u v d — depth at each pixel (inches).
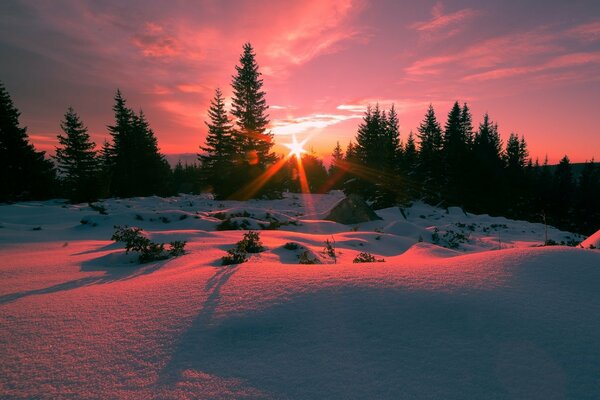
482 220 963.3
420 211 1172.5
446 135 1736.0
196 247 291.3
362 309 105.5
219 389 73.1
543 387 68.8
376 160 1632.6
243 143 1305.4
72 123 1427.2
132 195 1502.2
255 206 1045.8
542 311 97.7
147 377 78.4
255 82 1311.5
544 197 2043.6
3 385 75.7
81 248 310.2
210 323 104.0
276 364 82.2
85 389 74.1
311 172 2285.9
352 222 770.8
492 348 82.9
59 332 102.7
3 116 1154.0
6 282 172.2
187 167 3329.2
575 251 143.2
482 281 120.3
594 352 78.3
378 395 69.4
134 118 1583.4
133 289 145.2
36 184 1194.6
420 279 125.7
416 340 88.7
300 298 116.4
